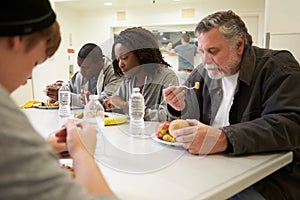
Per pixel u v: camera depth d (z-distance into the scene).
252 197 1.01
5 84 0.46
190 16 4.36
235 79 1.32
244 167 0.86
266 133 0.96
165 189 0.70
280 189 1.05
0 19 0.40
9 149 0.34
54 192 0.37
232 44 1.20
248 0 3.98
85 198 0.41
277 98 1.08
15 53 0.45
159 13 4.54
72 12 4.85
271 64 1.19
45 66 3.57
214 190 0.70
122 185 0.72
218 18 1.19
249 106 1.21
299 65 1.20
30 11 0.44
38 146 0.38
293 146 1.00
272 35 2.24
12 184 0.34
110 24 4.88
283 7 2.21
